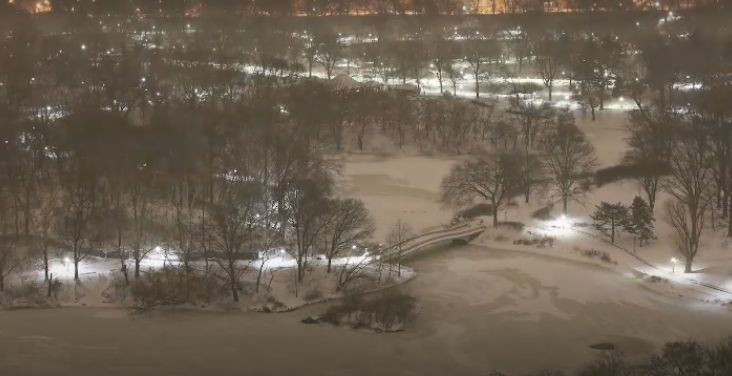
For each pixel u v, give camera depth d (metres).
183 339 118.19
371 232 147.00
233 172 154.75
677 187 156.75
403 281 139.38
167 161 156.88
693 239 139.12
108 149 156.50
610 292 135.12
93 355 112.69
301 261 134.62
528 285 138.62
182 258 135.38
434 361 112.50
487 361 112.38
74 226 131.25
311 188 141.38
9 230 142.50
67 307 127.56
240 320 124.75
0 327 120.50
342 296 132.12
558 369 109.00
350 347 116.50
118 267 136.25
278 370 109.56
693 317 124.50
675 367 96.44
